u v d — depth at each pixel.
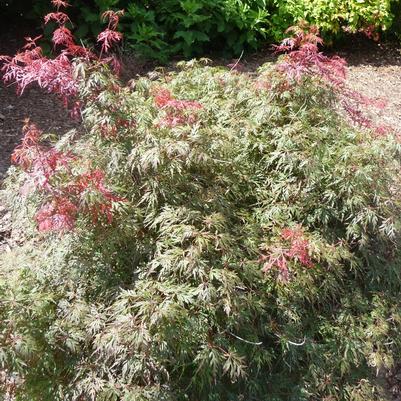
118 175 2.80
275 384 2.82
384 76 7.14
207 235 2.64
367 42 8.17
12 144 5.06
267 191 3.10
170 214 2.67
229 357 2.50
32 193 2.60
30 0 7.14
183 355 2.45
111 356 2.56
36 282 2.76
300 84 3.23
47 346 2.52
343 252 2.92
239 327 2.63
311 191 3.08
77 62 2.70
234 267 2.68
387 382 3.38
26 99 5.79
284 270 2.69
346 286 3.12
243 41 7.07
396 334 3.14
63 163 2.53
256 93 3.32
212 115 3.33
